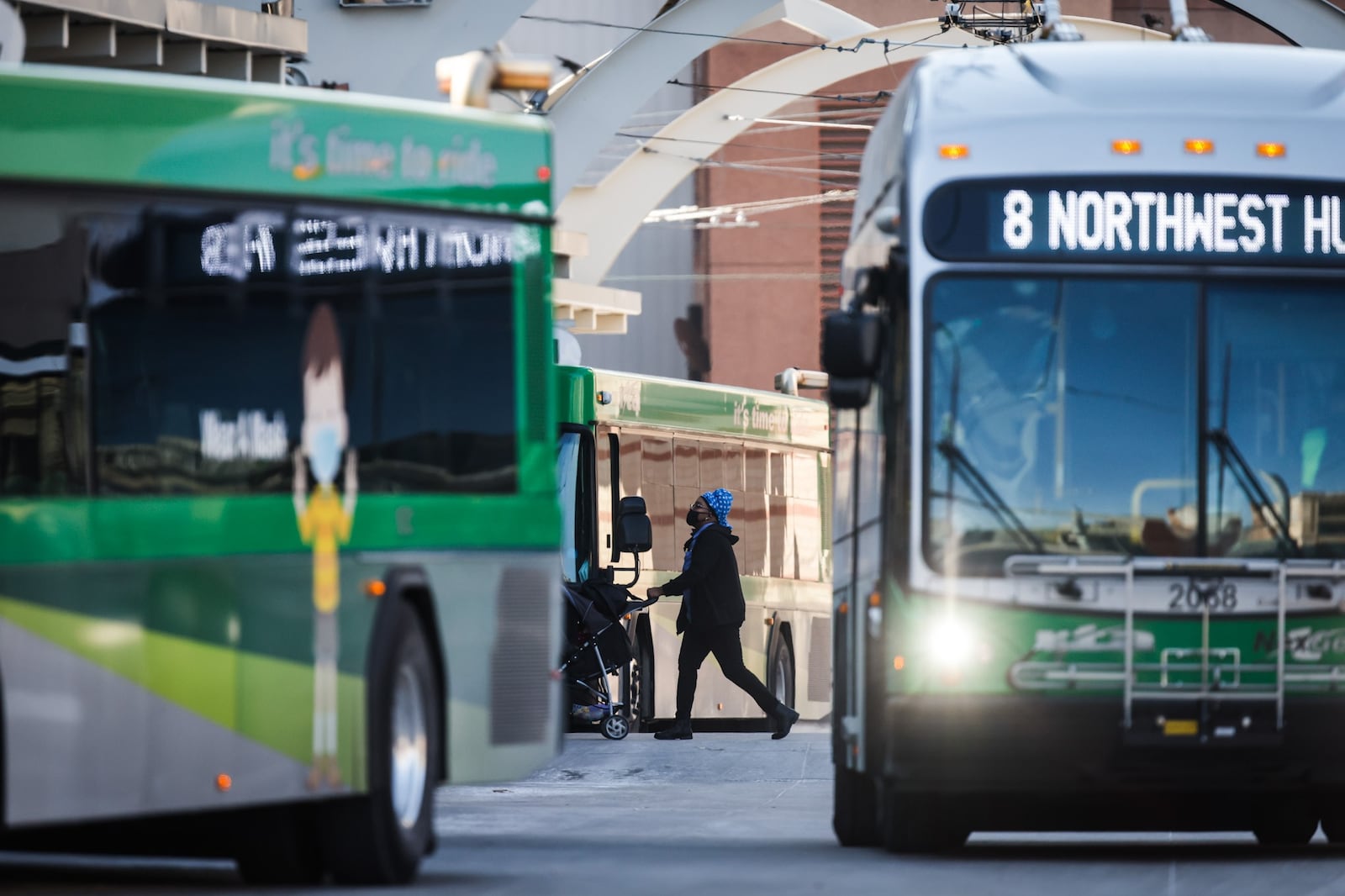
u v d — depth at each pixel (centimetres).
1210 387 3014
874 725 3109
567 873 2844
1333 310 3034
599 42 11738
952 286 3025
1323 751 2977
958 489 2994
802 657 7400
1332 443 3016
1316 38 8012
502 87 2911
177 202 2444
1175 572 2978
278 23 5194
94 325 2359
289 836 2692
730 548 5903
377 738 2605
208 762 2406
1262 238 3044
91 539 2305
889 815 3183
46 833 2725
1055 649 2967
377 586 2622
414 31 6581
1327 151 3067
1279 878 2769
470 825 3834
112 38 4734
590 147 8262
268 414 2509
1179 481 3002
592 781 5078
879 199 3297
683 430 6756
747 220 12419
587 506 6112
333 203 2602
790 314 12400
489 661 2784
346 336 2608
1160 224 3039
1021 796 3152
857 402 3139
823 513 7625
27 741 2220
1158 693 2964
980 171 3039
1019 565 2973
